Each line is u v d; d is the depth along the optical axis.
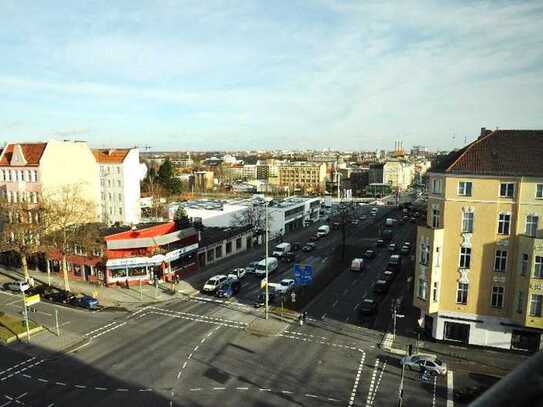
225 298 59.12
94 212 83.38
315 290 62.59
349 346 43.78
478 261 43.09
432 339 45.66
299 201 122.38
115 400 33.69
